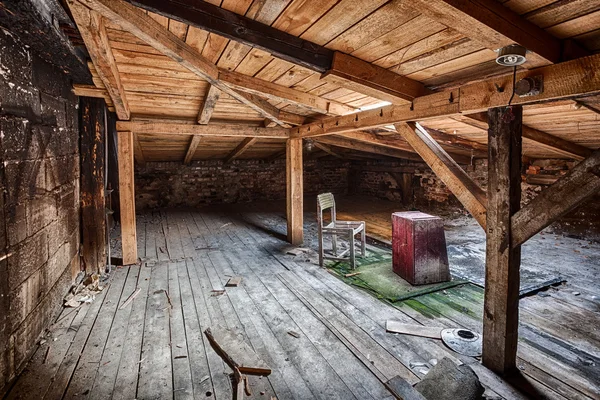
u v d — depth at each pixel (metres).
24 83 2.15
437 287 3.32
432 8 1.15
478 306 2.94
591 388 1.88
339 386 1.90
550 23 1.33
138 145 5.93
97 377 1.97
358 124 3.18
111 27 1.87
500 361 1.99
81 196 3.54
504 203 1.91
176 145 6.51
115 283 3.49
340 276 3.69
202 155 8.02
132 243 4.11
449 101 2.11
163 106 3.75
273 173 9.61
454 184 2.26
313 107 3.14
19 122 2.07
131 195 4.08
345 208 8.12
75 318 2.70
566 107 2.40
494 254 2.00
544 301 3.00
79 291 3.15
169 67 2.55
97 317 2.73
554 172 5.22
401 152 6.80
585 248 4.58
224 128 4.59
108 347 2.29
